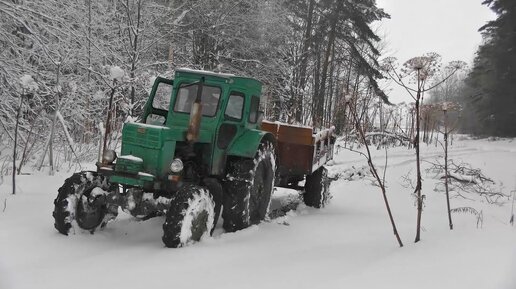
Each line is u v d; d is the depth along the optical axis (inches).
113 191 188.7
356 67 1005.2
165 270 149.3
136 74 436.5
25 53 393.1
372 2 966.4
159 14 492.1
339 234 215.2
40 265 150.5
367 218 260.8
